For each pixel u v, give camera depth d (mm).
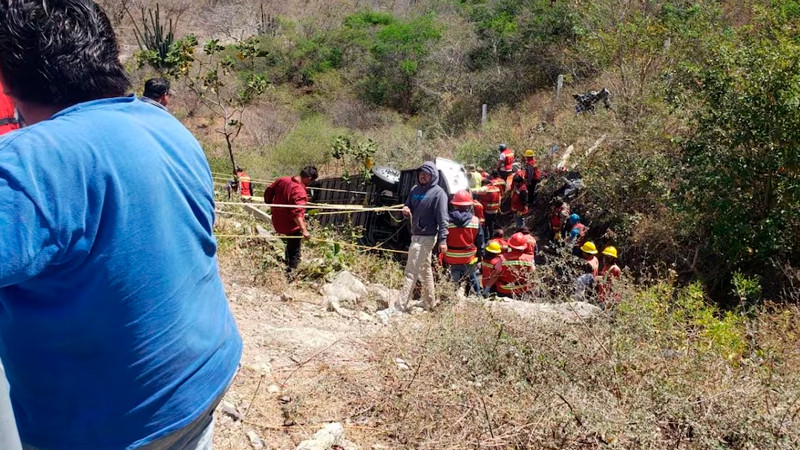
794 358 4805
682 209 11828
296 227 7723
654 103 14977
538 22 25875
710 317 5398
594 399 3748
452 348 4441
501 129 20641
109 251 1319
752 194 11195
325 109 29906
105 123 1368
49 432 1407
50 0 1429
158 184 1403
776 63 10594
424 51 30094
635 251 13133
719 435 3551
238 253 7906
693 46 16531
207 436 1633
